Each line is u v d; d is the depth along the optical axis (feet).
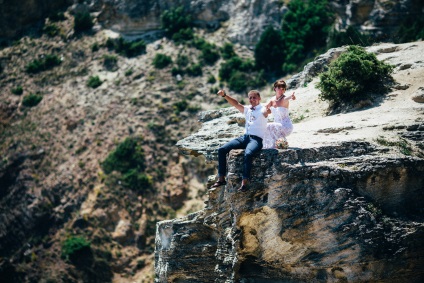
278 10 225.56
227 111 86.28
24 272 189.98
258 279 64.03
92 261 185.16
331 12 215.31
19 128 222.07
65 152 209.97
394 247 59.16
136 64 228.84
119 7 242.17
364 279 59.67
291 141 64.49
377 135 64.85
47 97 229.04
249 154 58.54
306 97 86.69
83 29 248.11
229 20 233.76
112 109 216.33
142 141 204.54
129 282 180.86
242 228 61.05
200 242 80.48
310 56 208.54
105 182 197.67
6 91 235.40
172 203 193.06
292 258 61.36
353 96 80.12
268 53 214.07
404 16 186.80
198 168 197.57
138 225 189.47
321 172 59.16
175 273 81.46
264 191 59.36
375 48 92.89
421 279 60.70
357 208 59.21
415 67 83.10
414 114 71.20
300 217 59.52
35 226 198.18
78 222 193.16
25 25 257.34
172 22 235.81
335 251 59.67
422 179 62.08
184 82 218.79
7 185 208.85
